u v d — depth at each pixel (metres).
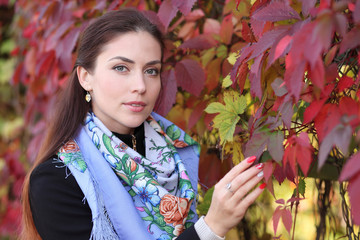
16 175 2.99
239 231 1.73
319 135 0.89
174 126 1.53
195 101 1.65
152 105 1.29
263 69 1.07
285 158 0.94
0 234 2.93
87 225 1.21
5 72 3.36
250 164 1.05
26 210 1.33
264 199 1.74
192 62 1.55
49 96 2.22
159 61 1.27
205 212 1.38
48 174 1.23
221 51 1.58
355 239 1.19
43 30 2.25
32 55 2.27
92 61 1.27
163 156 1.42
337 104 0.92
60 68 1.84
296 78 0.80
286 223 1.04
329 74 0.88
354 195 0.72
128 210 1.22
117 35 1.24
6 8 3.38
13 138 3.10
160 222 1.26
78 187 1.23
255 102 1.22
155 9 1.88
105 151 1.28
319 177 1.32
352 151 1.16
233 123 1.20
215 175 1.63
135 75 1.24
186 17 1.71
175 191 1.39
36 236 1.33
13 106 3.52
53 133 1.34
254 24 1.07
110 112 1.27
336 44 0.90
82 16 1.95
